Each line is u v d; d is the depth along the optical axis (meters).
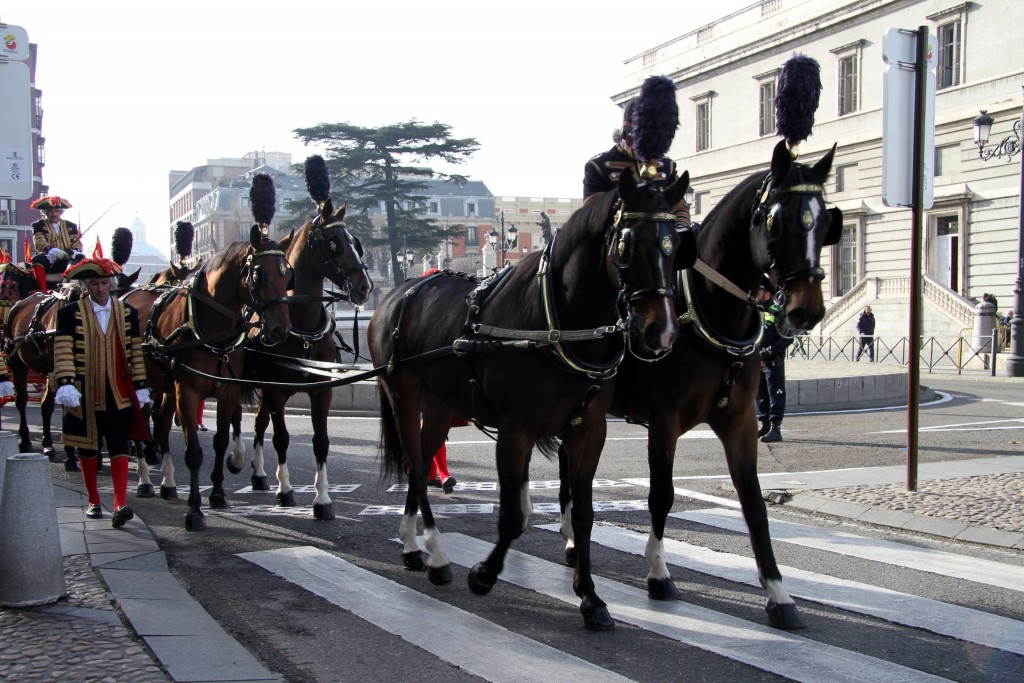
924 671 4.41
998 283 33.16
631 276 4.60
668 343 4.53
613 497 8.78
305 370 7.89
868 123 38.62
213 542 7.22
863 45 38.88
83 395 7.52
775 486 8.76
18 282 12.52
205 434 14.02
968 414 15.80
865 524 7.51
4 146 6.09
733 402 5.39
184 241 12.88
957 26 35.06
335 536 7.42
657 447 5.55
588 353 5.06
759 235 5.10
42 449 12.12
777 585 5.12
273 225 54.38
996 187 33.28
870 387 17.67
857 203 38.75
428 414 6.48
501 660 4.64
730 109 46.41
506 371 5.25
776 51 43.38
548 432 5.22
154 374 8.91
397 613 5.43
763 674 4.41
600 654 4.72
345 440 13.38
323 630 5.14
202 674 4.28
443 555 6.07
